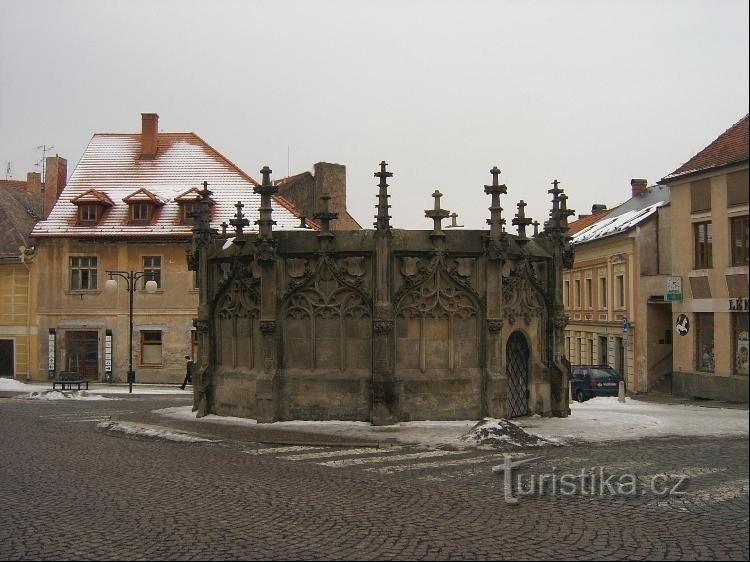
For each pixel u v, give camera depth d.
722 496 12.30
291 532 10.31
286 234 22.17
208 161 51.12
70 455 17.34
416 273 21.67
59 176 54.44
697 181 32.72
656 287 43.81
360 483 13.80
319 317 21.92
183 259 46.00
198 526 10.66
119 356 46.19
